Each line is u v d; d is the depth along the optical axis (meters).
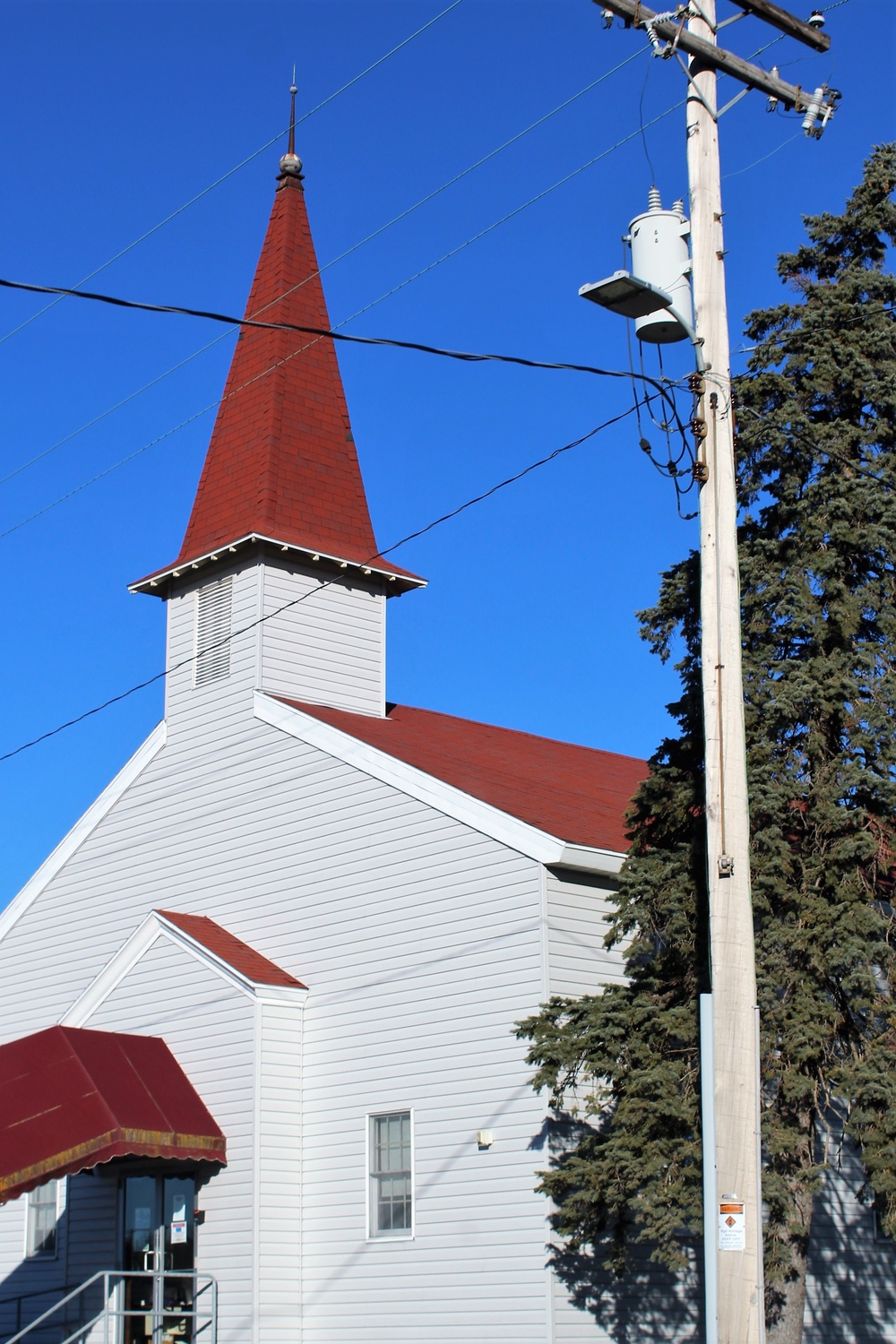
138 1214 24.36
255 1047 23.14
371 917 23.62
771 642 18.78
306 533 28.77
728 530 13.57
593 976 21.47
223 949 24.83
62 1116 22.12
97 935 28.59
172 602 29.67
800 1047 16.20
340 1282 22.23
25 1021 29.42
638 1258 20.86
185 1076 24.00
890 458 19.23
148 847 28.22
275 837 25.75
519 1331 19.91
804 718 18.12
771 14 15.05
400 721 29.31
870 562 19.02
